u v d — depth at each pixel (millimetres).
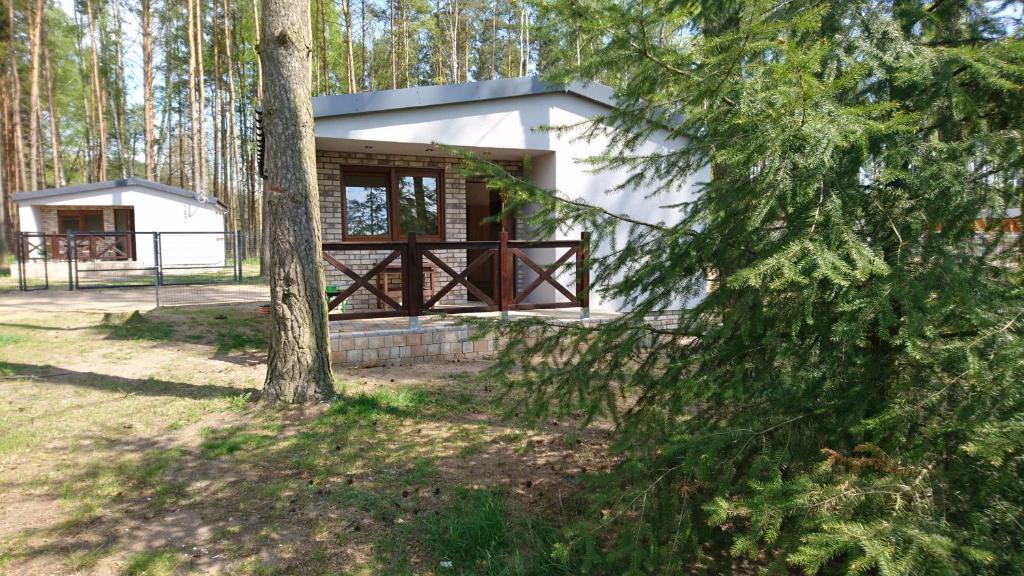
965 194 1662
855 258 1595
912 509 1555
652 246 2557
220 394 4945
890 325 1621
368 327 6418
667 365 2475
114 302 11086
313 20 19312
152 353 6777
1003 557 1430
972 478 1584
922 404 1664
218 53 23469
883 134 1691
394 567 2496
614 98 2570
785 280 1595
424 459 3609
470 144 7469
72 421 4270
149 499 3092
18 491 3174
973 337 1581
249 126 26469
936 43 2172
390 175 8148
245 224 27891
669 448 2141
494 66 28938
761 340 2102
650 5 2168
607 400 2666
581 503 3025
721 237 2127
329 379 4707
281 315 4535
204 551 2605
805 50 1775
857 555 1464
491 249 6691
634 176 2744
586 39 2283
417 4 22641
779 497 1747
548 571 2408
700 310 2279
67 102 28234
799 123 1625
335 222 7832
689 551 2242
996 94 1911
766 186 1793
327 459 3592
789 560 1511
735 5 2217
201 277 15609
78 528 2795
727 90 2010
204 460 3582
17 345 7047
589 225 2627
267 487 3205
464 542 2613
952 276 1582
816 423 2014
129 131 34625
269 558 2557
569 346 2701
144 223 17953
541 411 2840
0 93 21641
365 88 24078
